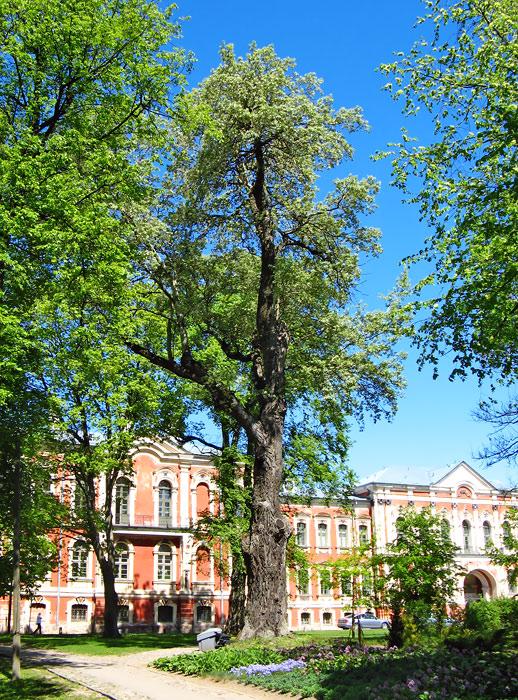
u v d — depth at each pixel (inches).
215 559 1508.4
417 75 699.4
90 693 579.5
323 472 1258.6
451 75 689.0
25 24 672.4
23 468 732.0
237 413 874.8
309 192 889.5
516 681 455.8
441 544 800.3
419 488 2684.5
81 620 1967.3
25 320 656.4
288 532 844.6
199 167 861.8
